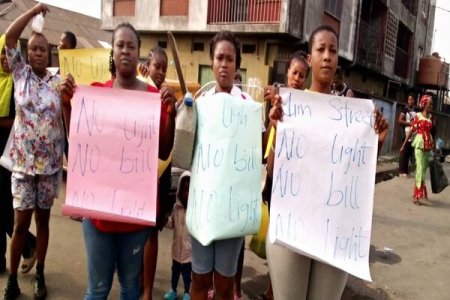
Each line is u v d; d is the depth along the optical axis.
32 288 3.37
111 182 2.29
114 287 3.49
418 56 24.78
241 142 2.22
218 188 2.16
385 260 4.75
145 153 2.29
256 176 2.27
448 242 5.53
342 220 2.10
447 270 4.57
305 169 2.11
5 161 3.12
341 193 2.11
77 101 2.30
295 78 3.08
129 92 2.30
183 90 2.58
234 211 2.18
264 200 2.69
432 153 7.79
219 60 2.41
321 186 2.11
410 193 8.61
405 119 10.80
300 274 2.20
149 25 13.93
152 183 2.28
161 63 3.58
